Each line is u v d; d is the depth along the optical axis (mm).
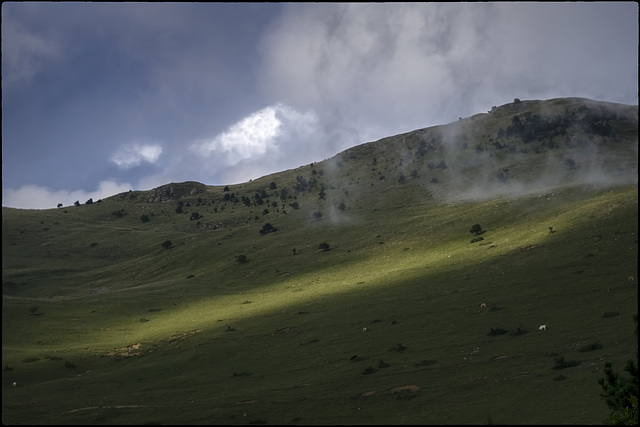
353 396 46531
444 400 42688
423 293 79188
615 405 27156
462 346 56062
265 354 65000
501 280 77438
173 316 94125
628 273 69438
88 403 51562
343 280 101188
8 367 65438
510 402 39906
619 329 52000
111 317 96938
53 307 102188
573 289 68062
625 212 92438
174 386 56531
